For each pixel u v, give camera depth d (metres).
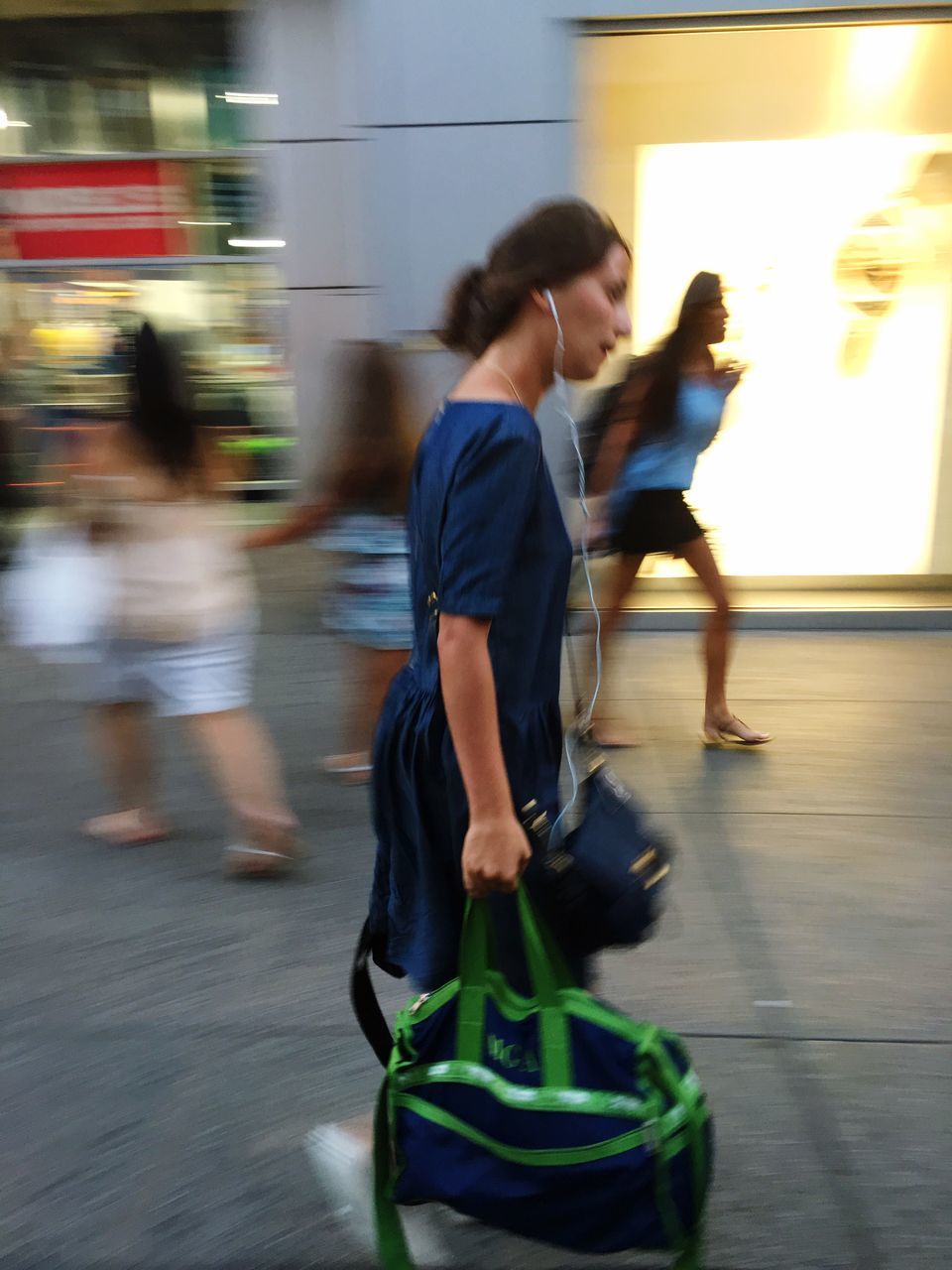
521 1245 2.03
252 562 7.33
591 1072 1.65
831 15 5.33
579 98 5.58
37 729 4.70
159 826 3.71
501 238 1.70
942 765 4.27
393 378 3.69
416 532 1.74
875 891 3.33
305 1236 2.06
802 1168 2.21
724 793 4.03
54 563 3.36
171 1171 2.22
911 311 5.91
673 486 4.11
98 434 3.21
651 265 5.85
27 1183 2.20
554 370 1.70
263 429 7.64
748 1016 2.72
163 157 7.60
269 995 2.83
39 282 7.84
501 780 1.60
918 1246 2.03
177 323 7.87
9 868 3.53
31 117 7.68
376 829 1.95
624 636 5.98
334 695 5.05
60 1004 2.80
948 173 5.69
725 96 5.61
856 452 6.12
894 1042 2.61
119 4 7.36
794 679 5.27
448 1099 1.69
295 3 6.29
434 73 5.56
